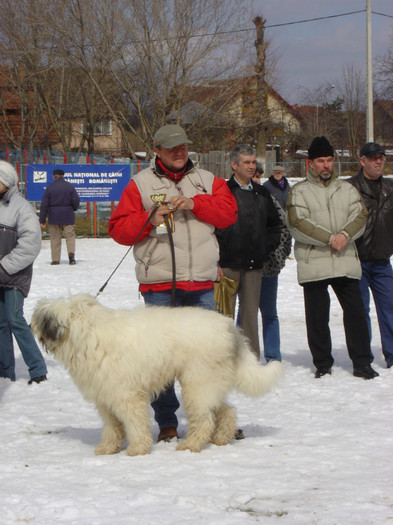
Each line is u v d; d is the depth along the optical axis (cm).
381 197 761
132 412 485
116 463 470
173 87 3117
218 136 3647
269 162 3541
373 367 771
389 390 675
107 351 476
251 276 706
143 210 535
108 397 484
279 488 414
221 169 3278
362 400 643
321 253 726
